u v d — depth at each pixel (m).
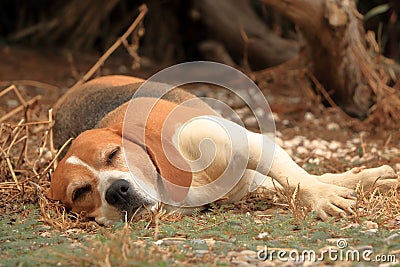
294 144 14.80
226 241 8.41
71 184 9.56
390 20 22.80
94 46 26.84
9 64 23.86
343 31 15.16
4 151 12.01
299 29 16.39
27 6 27.17
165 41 25.31
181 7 24.31
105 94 12.02
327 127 16.50
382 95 16.27
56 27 26.75
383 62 17.34
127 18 25.83
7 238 8.80
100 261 7.41
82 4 26.31
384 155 13.35
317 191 9.69
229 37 22.55
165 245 8.27
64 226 9.40
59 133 12.32
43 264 7.58
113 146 9.58
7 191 11.17
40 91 20.66
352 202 9.41
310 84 17.30
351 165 12.73
